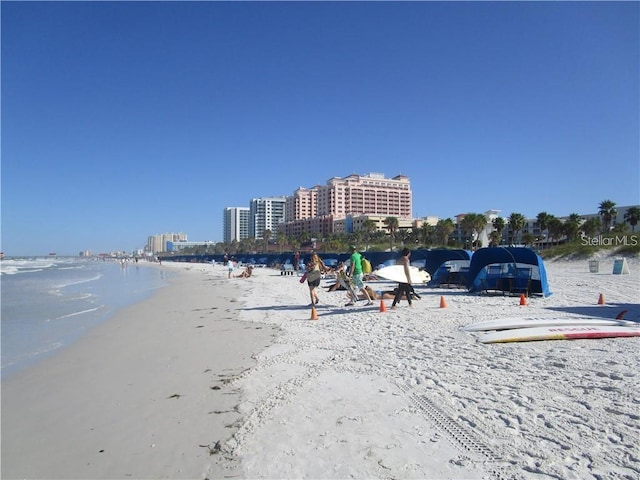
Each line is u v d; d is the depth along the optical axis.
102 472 4.49
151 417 5.90
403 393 5.88
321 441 4.65
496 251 17.20
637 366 6.45
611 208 90.50
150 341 11.43
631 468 3.72
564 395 5.42
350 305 15.13
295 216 192.25
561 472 3.74
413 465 4.04
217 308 18.08
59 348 11.16
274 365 7.86
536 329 9.06
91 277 54.19
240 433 5.04
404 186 185.25
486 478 3.75
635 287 19.50
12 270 79.88
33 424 5.99
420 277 13.62
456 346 8.24
